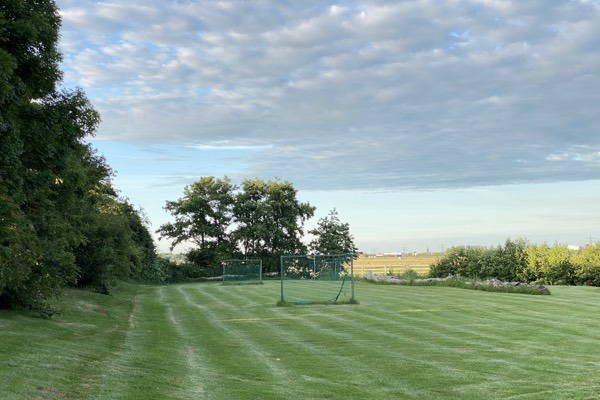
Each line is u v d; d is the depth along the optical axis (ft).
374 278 126.00
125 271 104.27
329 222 224.33
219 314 69.26
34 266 51.39
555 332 48.52
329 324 56.39
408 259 218.38
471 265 122.62
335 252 216.33
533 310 64.85
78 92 53.36
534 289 86.89
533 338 45.52
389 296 86.33
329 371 33.24
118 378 27.96
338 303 77.77
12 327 41.27
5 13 43.83
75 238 69.41
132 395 24.64
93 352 35.40
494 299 78.23
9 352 30.42
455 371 32.94
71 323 50.70
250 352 40.24
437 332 49.57
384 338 46.60
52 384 24.76
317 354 39.27
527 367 33.94
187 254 217.77
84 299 74.43
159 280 177.99
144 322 60.39
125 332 50.39
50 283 52.39
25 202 50.29
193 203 216.74
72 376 27.02
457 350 40.42
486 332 49.11
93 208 95.09
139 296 104.37
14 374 25.25
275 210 220.02
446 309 67.41
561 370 32.96
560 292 87.86
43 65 48.29
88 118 54.49
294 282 101.40
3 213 42.55
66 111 51.47
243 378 30.89
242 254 217.56
